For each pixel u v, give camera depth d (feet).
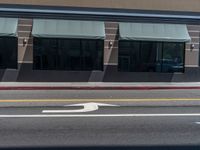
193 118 38.50
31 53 80.43
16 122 35.68
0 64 79.87
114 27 82.58
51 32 78.89
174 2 83.97
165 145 27.91
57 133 31.27
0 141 28.63
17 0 79.56
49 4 80.28
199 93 65.00
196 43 85.05
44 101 51.03
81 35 79.61
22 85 73.77
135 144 28.09
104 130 32.53
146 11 83.05
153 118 38.27
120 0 82.38
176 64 85.20
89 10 81.41
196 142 28.81
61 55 81.46
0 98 54.65
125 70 83.51
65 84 76.64
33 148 26.84
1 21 78.48
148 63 84.17
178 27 83.92
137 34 81.76
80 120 36.88
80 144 27.94
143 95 60.18
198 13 84.94
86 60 82.38
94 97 56.44
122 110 43.27
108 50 82.64
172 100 53.42
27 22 80.07
